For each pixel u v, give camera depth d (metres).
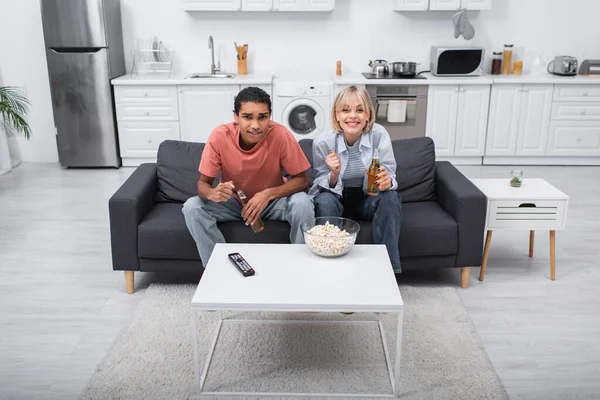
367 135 2.86
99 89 5.02
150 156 5.23
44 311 2.77
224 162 2.73
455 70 5.18
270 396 2.15
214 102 5.08
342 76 5.23
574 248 3.49
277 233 2.78
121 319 2.70
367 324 2.61
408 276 3.11
